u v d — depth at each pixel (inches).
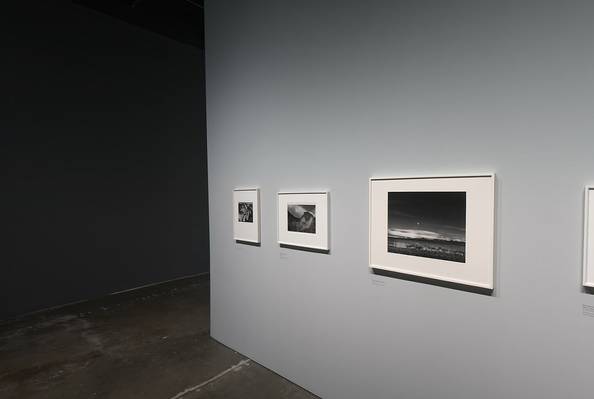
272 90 156.3
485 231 94.7
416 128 109.1
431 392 109.2
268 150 159.8
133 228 308.5
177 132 342.3
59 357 178.4
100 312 248.4
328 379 138.8
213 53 190.5
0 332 212.4
